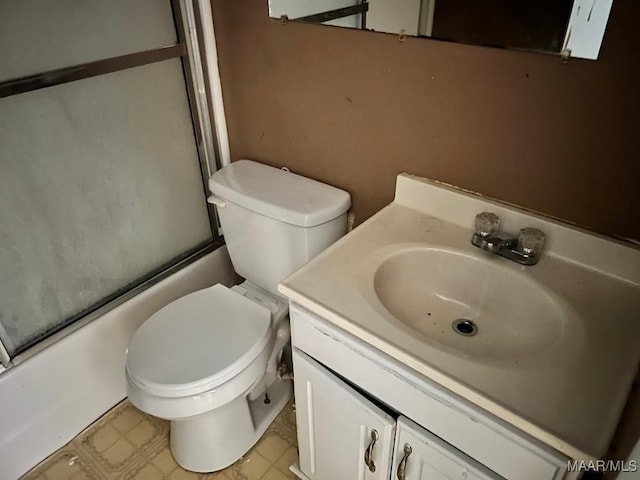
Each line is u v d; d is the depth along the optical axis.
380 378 1.00
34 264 1.43
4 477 1.50
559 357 0.89
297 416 1.32
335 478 1.35
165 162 1.68
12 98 1.25
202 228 1.90
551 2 0.94
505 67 1.05
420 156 1.29
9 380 1.42
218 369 1.32
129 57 1.43
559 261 1.13
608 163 1.01
